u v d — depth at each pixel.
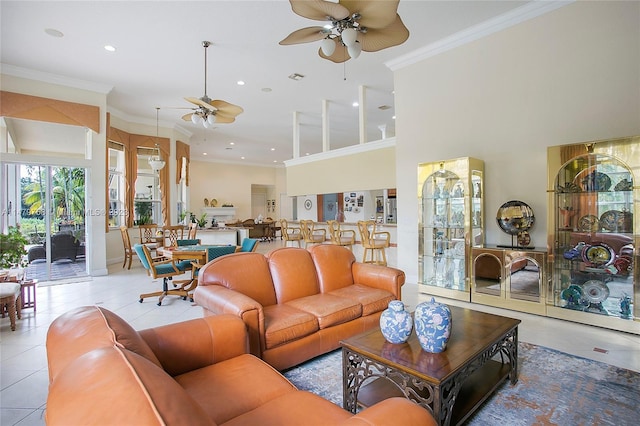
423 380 1.60
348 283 3.42
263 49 4.76
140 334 1.57
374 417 0.96
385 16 2.62
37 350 2.90
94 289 5.10
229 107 4.45
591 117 3.51
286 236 8.41
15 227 5.20
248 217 15.30
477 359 1.87
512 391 2.16
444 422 1.61
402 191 5.27
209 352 1.72
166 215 8.44
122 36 4.33
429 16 4.01
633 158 3.01
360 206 9.32
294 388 1.52
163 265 4.62
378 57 5.10
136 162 7.91
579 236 3.41
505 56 4.11
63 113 5.55
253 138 10.44
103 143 6.02
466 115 4.48
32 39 4.36
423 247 4.63
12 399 2.17
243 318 2.09
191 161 13.79
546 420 1.87
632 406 1.98
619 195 3.20
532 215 3.83
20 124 5.44
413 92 5.08
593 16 3.49
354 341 2.01
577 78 3.59
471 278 4.12
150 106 7.17
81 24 4.04
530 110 3.93
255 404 1.37
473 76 4.41
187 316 3.85
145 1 3.62
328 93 6.65
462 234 4.33
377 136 10.59
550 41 3.77
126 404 0.70
